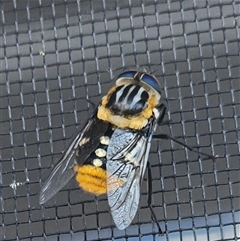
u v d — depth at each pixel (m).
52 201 0.15
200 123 0.16
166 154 0.16
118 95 0.13
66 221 0.16
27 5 0.16
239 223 0.14
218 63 0.16
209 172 0.15
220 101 0.15
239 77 0.15
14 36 0.16
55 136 0.16
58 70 0.15
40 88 0.16
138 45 0.16
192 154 0.16
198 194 0.16
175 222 0.15
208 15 0.15
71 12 0.16
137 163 0.13
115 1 0.16
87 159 0.13
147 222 0.14
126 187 0.13
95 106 0.14
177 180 0.16
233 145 0.16
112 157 0.13
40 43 0.16
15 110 0.16
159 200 0.16
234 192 0.16
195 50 0.16
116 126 0.13
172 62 0.15
